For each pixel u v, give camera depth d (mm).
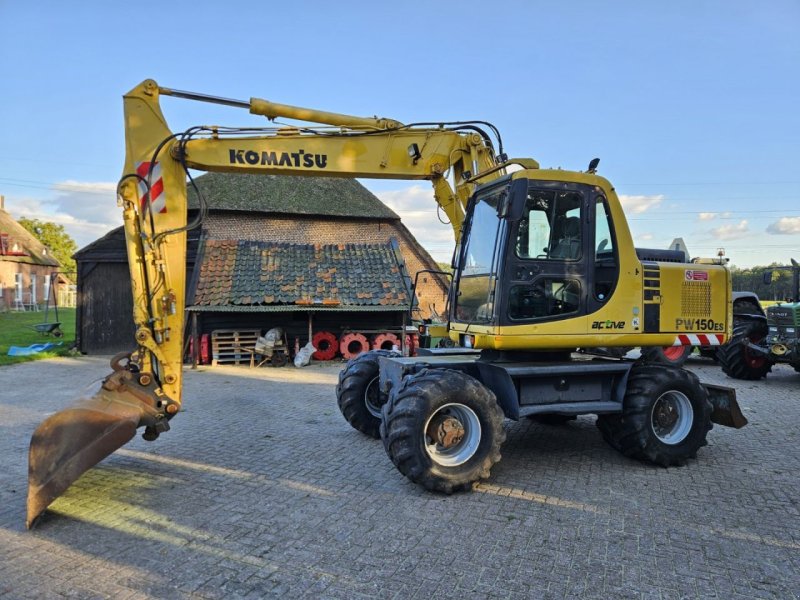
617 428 5867
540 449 6434
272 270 15148
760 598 3295
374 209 21641
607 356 6625
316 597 3254
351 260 16078
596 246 5762
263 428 7324
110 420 4559
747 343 11117
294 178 22125
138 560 3691
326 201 21172
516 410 5344
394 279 15539
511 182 5391
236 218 19891
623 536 4105
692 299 6137
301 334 15016
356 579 3463
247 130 5902
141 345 5160
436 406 4902
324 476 5391
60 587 3346
